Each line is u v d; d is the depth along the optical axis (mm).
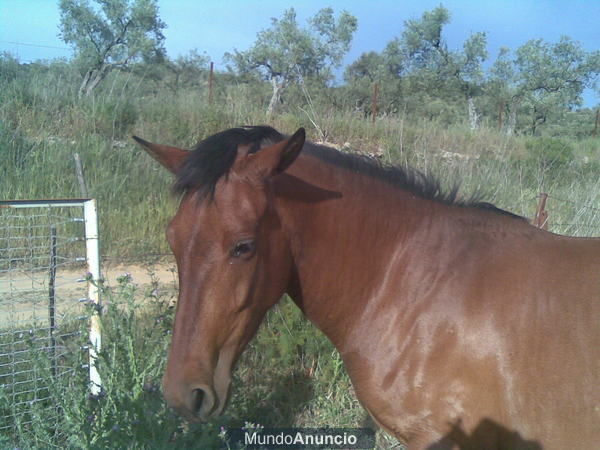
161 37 16797
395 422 2168
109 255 6559
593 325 1874
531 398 1890
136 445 2635
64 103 9961
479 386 1960
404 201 2291
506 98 22922
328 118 11391
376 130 11312
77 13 15523
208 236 1826
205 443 2824
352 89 19594
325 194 2199
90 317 3135
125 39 15945
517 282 2016
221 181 1871
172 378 1816
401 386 2113
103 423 2711
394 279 2195
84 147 8320
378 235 2238
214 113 10328
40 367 2945
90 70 13305
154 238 7047
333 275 2240
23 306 4793
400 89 22172
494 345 1949
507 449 1957
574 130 23328
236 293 1869
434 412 2041
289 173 2145
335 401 3607
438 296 2096
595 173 11117
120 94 11297
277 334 3814
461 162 7852
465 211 2303
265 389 3646
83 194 7109
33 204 3072
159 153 2162
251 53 17625
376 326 2199
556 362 1873
